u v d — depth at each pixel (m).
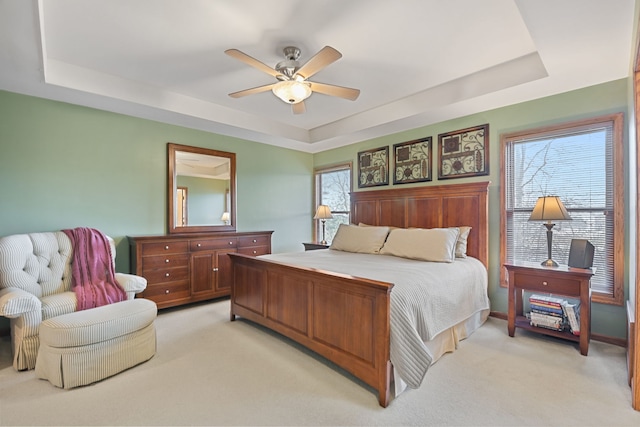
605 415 1.72
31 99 3.04
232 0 1.98
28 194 3.04
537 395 1.91
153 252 3.48
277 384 2.04
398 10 2.08
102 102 3.21
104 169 3.48
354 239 3.89
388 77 3.10
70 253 2.87
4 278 2.41
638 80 1.83
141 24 2.22
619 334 2.64
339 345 2.15
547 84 2.77
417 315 2.06
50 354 2.01
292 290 2.57
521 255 3.28
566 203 2.99
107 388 2.00
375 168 4.68
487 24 2.22
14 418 1.70
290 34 2.36
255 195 4.95
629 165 2.56
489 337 2.84
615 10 1.78
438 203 3.77
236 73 3.01
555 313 2.70
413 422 1.67
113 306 2.34
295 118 4.43
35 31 2.00
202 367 2.27
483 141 3.50
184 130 4.13
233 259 3.29
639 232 1.74
